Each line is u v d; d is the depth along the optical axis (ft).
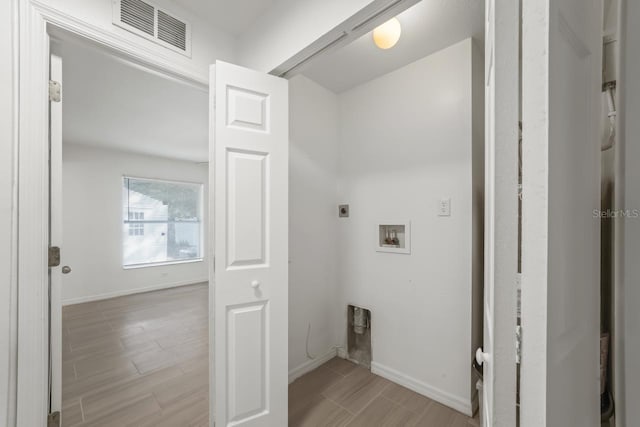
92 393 6.23
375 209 7.03
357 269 7.41
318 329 7.37
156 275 16.28
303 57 4.46
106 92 8.15
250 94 4.58
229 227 4.36
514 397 1.79
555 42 1.39
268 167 4.75
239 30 5.48
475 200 5.54
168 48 4.63
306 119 7.11
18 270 3.34
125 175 15.23
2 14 3.26
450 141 5.74
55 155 3.81
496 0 1.79
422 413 5.46
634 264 1.87
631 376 1.89
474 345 5.49
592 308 1.92
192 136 12.43
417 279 6.21
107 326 10.43
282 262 4.86
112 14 4.03
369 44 5.79
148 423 5.30
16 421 3.31
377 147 7.03
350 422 5.24
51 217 3.78
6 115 3.27
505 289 1.81
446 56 5.84
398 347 6.52
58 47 3.89
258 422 4.56
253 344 4.54
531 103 1.42
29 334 3.39
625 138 1.89
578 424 1.71
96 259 14.15
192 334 9.64
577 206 1.68
